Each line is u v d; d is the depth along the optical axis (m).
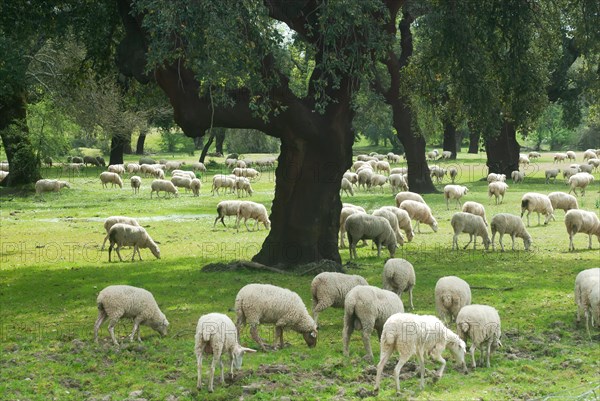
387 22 22.62
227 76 18.83
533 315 17.16
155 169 68.00
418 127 45.25
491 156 61.94
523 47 26.00
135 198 51.66
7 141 54.25
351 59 21.56
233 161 81.50
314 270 22.86
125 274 23.89
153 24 17.98
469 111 26.61
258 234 34.50
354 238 25.41
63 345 15.02
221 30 18.08
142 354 14.31
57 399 11.76
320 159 23.53
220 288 21.00
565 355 13.95
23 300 20.12
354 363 13.49
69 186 55.28
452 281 15.18
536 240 31.14
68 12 24.81
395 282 17.53
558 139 124.25
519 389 11.90
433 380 12.41
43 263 26.70
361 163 68.75
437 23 25.20
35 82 57.06
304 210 23.73
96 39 25.39
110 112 59.12
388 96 50.56
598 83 37.50
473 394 11.69
